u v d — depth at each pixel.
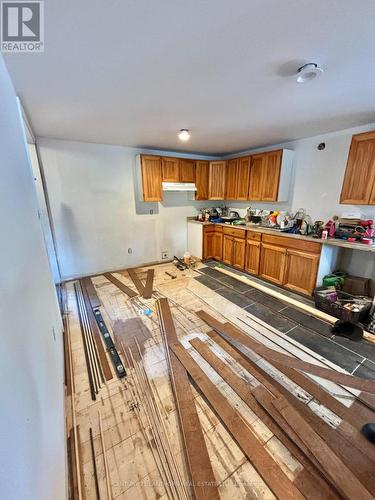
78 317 2.75
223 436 1.38
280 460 1.24
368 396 1.62
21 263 0.89
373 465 1.21
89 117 2.41
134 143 3.73
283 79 1.64
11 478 0.46
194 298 3.20
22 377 0.66
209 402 1.58
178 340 2.27
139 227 4.45
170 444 1.35
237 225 4.26
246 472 1.21
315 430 1.39
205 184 4.73
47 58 1.35
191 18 1.05
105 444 1.36
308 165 3.44
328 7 0.99
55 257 3.58
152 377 1.84
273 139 3.50
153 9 0.99
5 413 0.47
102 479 1.19
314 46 1.27
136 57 1.36
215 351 2.10
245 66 1.46
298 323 2.58
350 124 2.74
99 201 3.92
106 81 1.65
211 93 1.87
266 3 0.97
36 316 1.05
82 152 3.61
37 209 1.97
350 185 2.76
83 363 2.01
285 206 3.87
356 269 3.07
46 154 3.34
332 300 2.69
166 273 4.19
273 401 1.53
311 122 2.66
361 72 1.54
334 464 1.17
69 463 1.26
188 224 5.06
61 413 1.35
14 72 1.48
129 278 3.95
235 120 2.57
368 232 2.70
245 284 3.68
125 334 2.41
